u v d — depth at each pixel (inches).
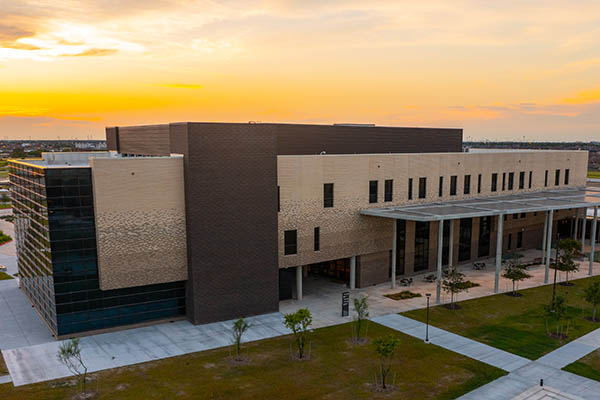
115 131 1854.1
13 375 1002.1
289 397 918.4
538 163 2301.9
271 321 1347.2
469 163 1979.6
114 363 1064.8
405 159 1750.7
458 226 1994.3
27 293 1572.3
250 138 1327.5
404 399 913.5
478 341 1196.5
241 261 1353.3
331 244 1585.9
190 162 1248.8
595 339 1214.9
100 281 1215.6
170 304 1338.6
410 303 1504.7
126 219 1221.7
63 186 1157.7
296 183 1478.8
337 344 1179.3
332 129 1835.6
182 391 936.9
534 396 927.0
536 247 2405.3
